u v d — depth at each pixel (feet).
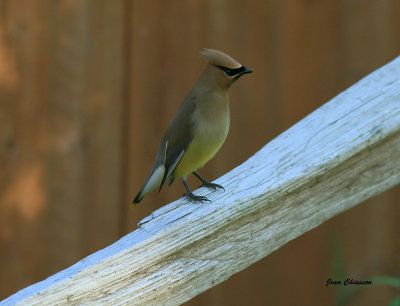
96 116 34.50
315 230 34.94
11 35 33.99
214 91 28.25
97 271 16.81
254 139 34.88
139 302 17.31
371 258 34.81
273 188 18.93
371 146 19.72
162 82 34.73
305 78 35.06
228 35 34.86
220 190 18.88
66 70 34.32
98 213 34.40
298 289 34.86
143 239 17.63
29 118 34.04
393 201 34.83
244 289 34.91
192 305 34.81
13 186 33.94
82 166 34.35
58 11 34.24
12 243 33.88
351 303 34.65
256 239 19.01
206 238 18.45
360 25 35.14
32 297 15.94
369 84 21.08
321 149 19.53
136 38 34.63
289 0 34.99
